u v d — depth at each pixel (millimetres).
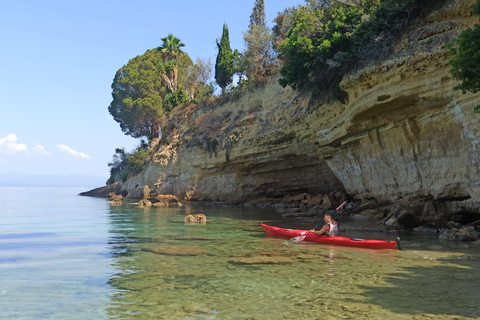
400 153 15734
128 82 63719
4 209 30422
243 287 6352
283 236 13070
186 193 39625
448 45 9562
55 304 5527
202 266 8078
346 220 18125
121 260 8812
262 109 33156
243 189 35031
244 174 34281
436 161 13891
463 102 11992
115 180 73562
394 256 9133
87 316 5016
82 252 9984
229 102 38969
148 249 10414
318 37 18719
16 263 8547
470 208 12445
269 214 23328
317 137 22406
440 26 12938
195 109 44688
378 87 14711
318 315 4973
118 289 6297
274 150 29281
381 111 15383
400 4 14312
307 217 20328
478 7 9320
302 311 5129
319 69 19281
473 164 12016
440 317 4852
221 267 7953
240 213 24266
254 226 16562
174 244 11359
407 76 13531
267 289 6227
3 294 6059
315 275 7184
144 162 57062
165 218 21203
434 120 13617
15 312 5188
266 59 40344
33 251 10195
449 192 13383
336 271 7516
